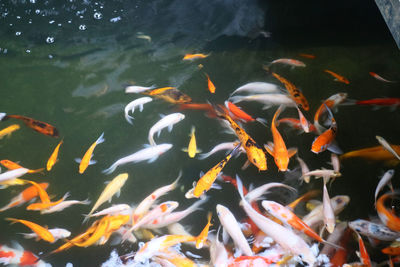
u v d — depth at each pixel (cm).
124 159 264
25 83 346
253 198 238
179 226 227
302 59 354
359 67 338
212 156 271
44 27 429
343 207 228
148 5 466
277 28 413
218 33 409
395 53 354
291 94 289
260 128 284
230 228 203
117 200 247
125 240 222
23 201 249
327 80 325
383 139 243
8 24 433
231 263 200
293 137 276
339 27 405
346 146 266
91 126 301
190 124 295
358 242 209
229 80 334
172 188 248
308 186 245
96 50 389
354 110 292
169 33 413
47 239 220
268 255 204
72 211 242
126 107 293
